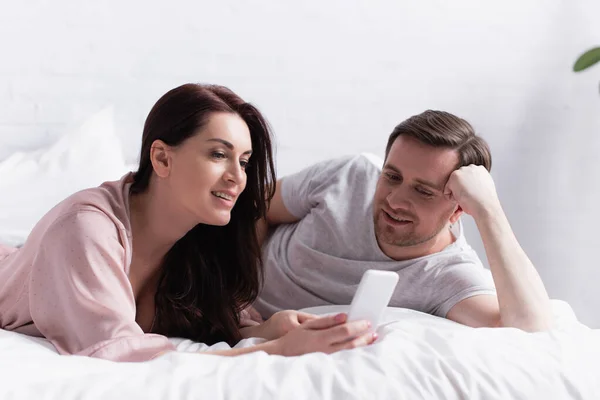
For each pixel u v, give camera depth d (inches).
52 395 40.6
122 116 91.0
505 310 60.2
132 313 53.2
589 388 49.3
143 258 58.6
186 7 93.0
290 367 44.8
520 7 111.1
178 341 60.2
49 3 87.0
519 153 113.0
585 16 114.4
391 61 104.0
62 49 88.0
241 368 44.6
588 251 118.3
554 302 68.6
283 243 73.2
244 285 63.7
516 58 111.6
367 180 71.5
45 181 77.7
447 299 65.2
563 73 114.2
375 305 51.2
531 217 114.8
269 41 97.3
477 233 110.6
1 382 40.8
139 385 42.0
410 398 44.3
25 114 86.8
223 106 55.1
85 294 51.3
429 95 106.6
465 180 63.8
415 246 67.1
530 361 49.6
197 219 56.4
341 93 101.7
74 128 84.7
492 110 110.6
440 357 47.0
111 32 89.9
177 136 54.4
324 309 65.2
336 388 43.8
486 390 46.0
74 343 52.1
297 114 99.4
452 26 107.3
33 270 53.3
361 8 102.0
